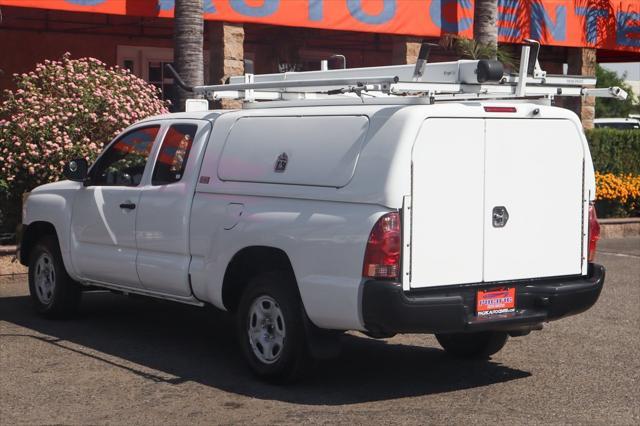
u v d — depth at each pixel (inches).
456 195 274.5
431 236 270.2
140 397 277.0
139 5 596.1
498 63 283.1
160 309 413.7
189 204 319.3
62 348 336.8
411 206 265.7
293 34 857.5
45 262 387.9
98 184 365.4
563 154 298.5
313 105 298.8
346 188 271.6
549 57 970.1
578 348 351.3
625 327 390.6
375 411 265.6
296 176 286.4
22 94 504.4
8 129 496.7
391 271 263.0
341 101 291.0
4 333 359.6
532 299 291.4
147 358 324.5
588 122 873.5
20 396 276.4
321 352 282.5
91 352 331.6
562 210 299.3
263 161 298.7
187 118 336.2
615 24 818.2
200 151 322.0
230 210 302.7
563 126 298.2
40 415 258.7
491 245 283.0
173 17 604.1
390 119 268.8
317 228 274.7
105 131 508.4
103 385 289.3
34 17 756.6
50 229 389.1
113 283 355.6
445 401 277.4
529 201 291.0
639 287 494.9
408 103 274.7
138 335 360.5
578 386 296.8
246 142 307.3
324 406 269.9
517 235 288.7
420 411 266.2
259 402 273.1
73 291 381.1
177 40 585.6
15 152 494.6
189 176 321.7
